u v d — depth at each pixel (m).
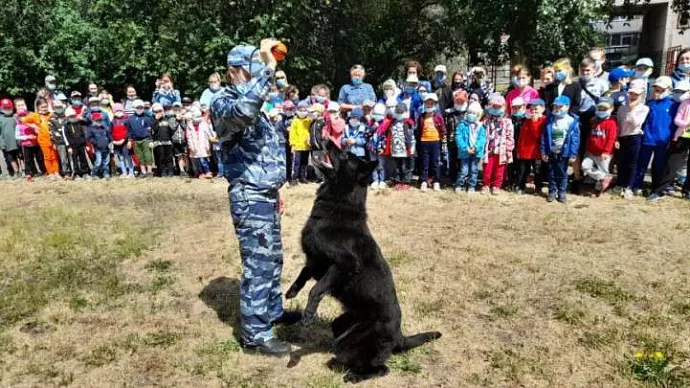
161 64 14.34
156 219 7.15
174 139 10.29
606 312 4.30
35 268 5.39
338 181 3.38
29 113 10.69
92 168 10.80
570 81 8.22
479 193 8.48
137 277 5.12
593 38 13.52
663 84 7.61
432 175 8.84
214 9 13.89
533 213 7.24
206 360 3.60
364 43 18.28
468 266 5.30
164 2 14.42
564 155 7.59
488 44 15.91
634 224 6.65
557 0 12.12
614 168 8.86
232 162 3.36
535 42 13.35
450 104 9.00
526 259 5.47
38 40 17.95
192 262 5.51
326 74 16.88
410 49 20.69
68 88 19.30
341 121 8.45
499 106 8.12
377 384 3.33
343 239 3.23
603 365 3.53
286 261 5.52
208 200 8.25
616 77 8.34
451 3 17.41
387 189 8.77
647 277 4.98
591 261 5.41
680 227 6.45
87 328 4.09
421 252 5.73
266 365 3.55
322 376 3.39
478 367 3.53
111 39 18.62
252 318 3.57
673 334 3.91
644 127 7.88
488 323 4.14
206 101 9.88
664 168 7.77
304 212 7.47
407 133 8.50
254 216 3.39
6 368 3.51
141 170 10.58
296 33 15.04
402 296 4.61
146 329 4.07
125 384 3.34
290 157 9.34
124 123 10.30
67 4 20.88
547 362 3.57
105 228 6.78
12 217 7.33
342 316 3.59
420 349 3.74
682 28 19.23
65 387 3.32
